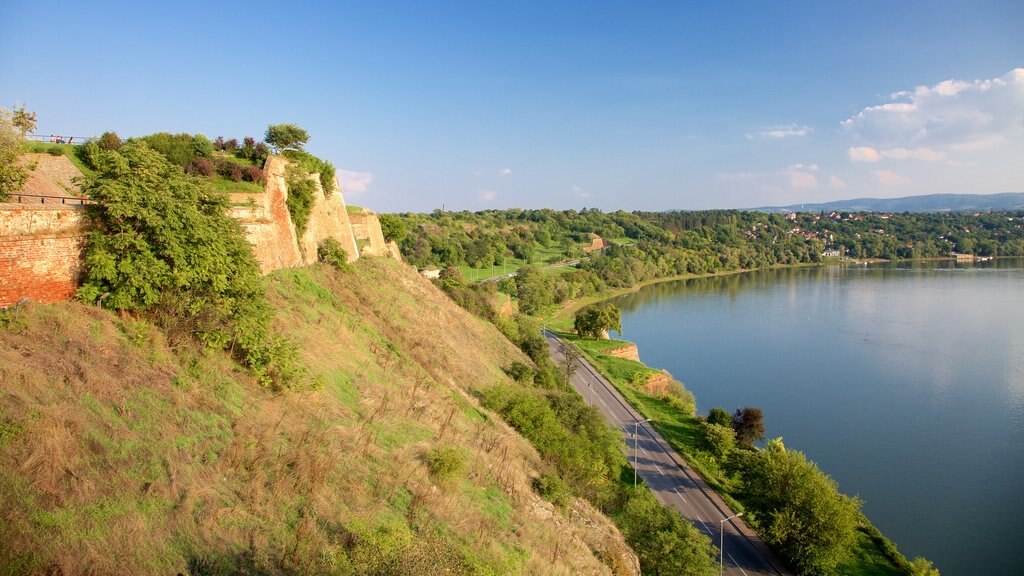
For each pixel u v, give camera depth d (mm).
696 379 75312
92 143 28000
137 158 17000
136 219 16312
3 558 8805
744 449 44531
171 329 16594
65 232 15578
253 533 12109
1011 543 38188
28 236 14664
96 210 16297
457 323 45938
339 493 14938
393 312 35812
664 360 84188
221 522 11922
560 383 53188
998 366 75250
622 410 54281
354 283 35750
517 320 70438
